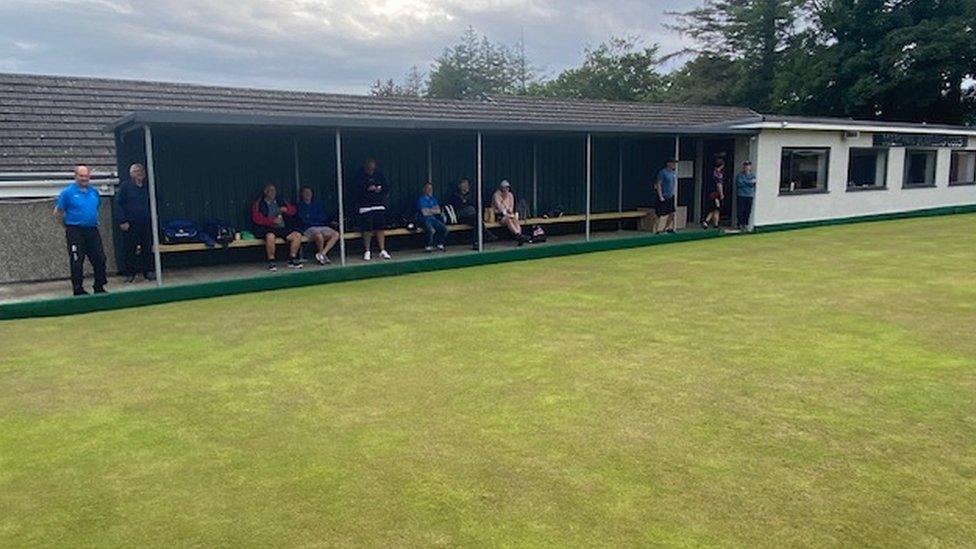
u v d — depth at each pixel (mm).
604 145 15172
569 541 2873
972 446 3742
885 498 3195
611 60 43312
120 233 9891
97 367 5562
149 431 4160
